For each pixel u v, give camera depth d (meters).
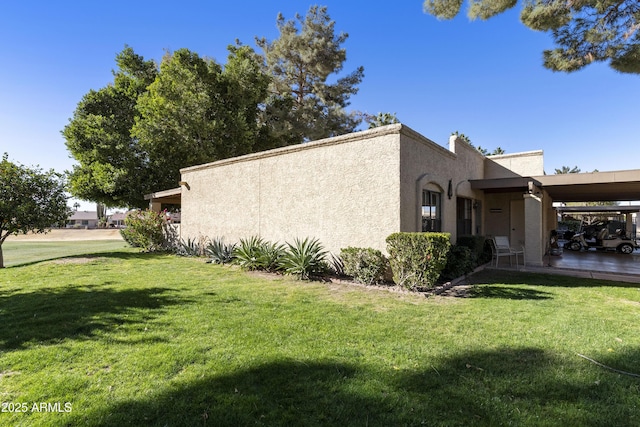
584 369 3.11
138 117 18.16
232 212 11.14
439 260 6.24
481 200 13.14
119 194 18.52
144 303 5.39
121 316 4.66
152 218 14.25
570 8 7.86
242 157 10.66
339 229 8.04
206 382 2.82
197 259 11.32
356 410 2.43
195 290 6.41
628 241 14.28
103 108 19.92
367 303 5.49
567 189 12.20
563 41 8.45
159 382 2.82
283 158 9.42
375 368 3.09
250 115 20.44
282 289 6.55
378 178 7.39
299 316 4.71
